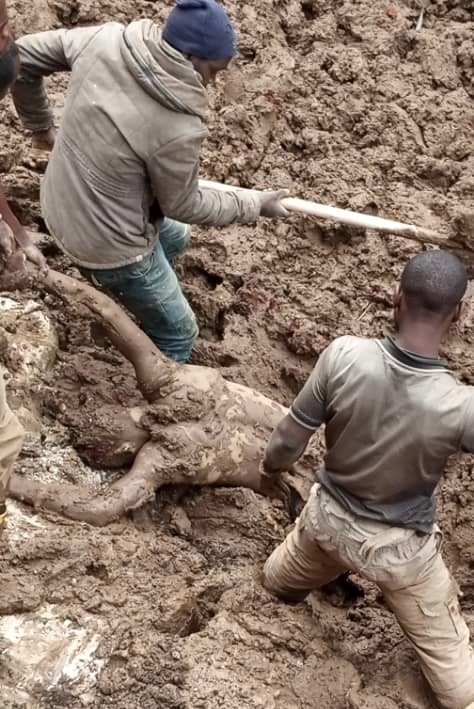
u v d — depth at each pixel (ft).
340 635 14.99
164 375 16.38
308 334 18.94
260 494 16.89
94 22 23.81
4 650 13.85
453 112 22.85
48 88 22.26
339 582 16.05
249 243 20.52
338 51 23.89
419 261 12.43
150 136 14.94
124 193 15.49
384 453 12.67
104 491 16.11
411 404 12.35
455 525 16.71
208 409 16.47
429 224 20.86
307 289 19.81
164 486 16.72
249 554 16.21
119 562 15.10
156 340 17.70
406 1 25.41
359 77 23.35
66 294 16.16
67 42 15.74
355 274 20.16
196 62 14.69
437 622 13.46
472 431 12.28
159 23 24.02
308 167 21.86
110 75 14.99
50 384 17.69
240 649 14.26
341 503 13.34
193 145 15.06
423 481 12.92
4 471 13.58
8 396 16.89
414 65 23.93
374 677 14.46
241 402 16.66
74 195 15.66
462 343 19.04
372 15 24.76
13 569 14.70
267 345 19.16
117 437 16.61
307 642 14.49
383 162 21.93
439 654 13.52
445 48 24.07
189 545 16.02
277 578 14.78
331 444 13.15
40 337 18.02
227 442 16.38
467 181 21.53
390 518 13.09
